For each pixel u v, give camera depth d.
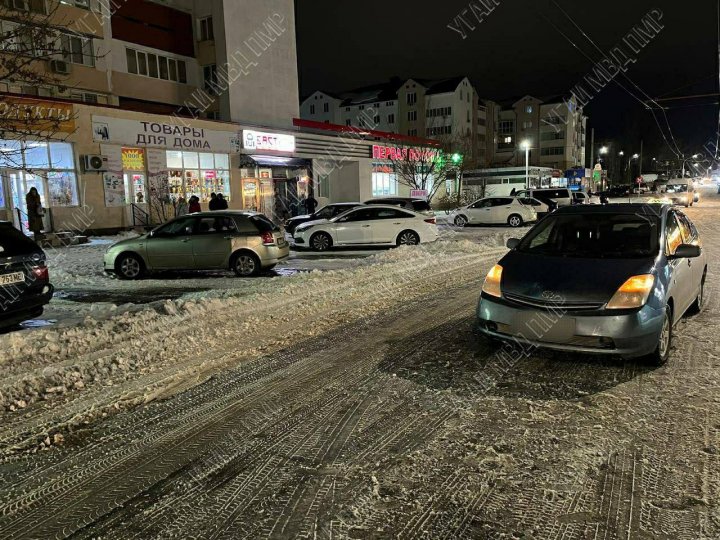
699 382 4.75
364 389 4.87
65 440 4.06
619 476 3.33
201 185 25.03
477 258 13.79
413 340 6.34
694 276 6.50
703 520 2.89
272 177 29.45
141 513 3.11
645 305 4.84
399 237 17.03
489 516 2.99
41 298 7.24
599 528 2.86
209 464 3.64
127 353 6.02
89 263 14.38
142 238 12.24
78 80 24.52
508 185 56.69
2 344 6.12
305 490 3.29
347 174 35.03
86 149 19.91
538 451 3.66
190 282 11.59
